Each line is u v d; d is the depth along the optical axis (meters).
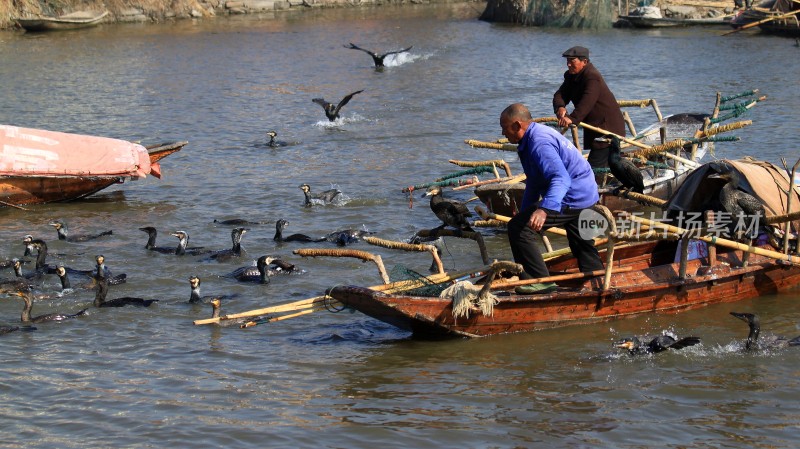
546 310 15.83
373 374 14.52
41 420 13.07
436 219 24.02
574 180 15.38
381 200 26.12
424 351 15.41
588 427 12.66
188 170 30.78
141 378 14.53
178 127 38.19
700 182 17.95
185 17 83.62
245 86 48.44
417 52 60.44
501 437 12.40
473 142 21.52
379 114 40.22
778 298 17.62
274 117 40.22
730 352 15.09
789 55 51.66
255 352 15.59
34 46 64.19
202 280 19.53
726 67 48.50
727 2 71.94
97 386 14.24
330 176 29.42
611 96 21.50
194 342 16.05
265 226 23.83
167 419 13.06
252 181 29.00
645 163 22.97
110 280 19.30
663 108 38.44
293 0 93.25
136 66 55.19
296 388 14.09
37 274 19.95
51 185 26.41
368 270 19.91
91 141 26.97
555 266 17.69
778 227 18.00
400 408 13.30
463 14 86.81
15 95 45.34
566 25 70.69
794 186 18.25
